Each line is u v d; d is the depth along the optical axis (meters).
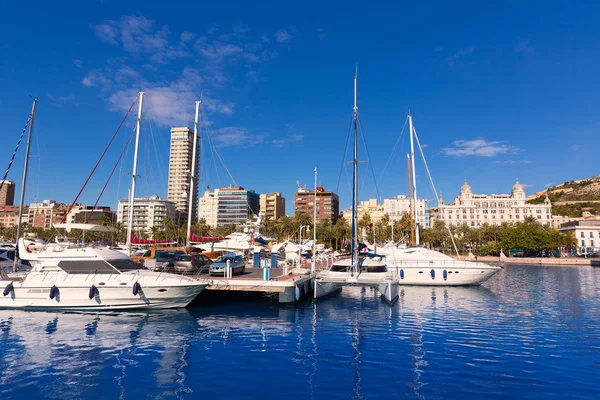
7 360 13.88
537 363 14.05
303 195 193.62
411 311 24.78
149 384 11.76
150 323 19.97
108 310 22.50
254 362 13.93
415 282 38.22
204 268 29.73
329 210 188.38
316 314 23.36
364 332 18.67
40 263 22.94
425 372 13.01
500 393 11.28
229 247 43.47
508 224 161.12
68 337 17.06
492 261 108.75
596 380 12.38
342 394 11.14
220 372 12.86
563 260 98.62
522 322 21.44
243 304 26.66
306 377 12.46
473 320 21.89
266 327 19.55
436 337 17.78
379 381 12.15
